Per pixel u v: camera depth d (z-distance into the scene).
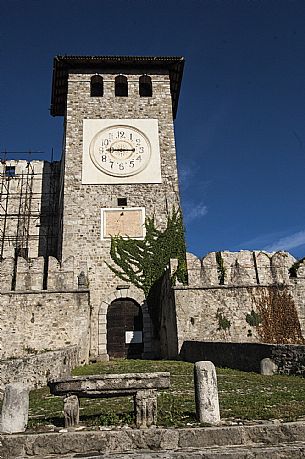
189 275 19.53
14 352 18.23
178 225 24.81
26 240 31.77
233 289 19.36
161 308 22.42
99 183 25.45
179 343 18.27
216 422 6.54
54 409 8.59
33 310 19.03
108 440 5.96
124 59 29.23
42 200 33.09
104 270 23.38
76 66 29.53
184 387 10.24
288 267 20.23
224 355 14.53
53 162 34.38
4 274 19.83
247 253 20.33
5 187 33.19
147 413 6.50
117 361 19.22
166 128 27.73
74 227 24.22
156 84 29.42
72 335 18.83
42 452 5.87
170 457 5.37
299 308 19.31
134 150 26.69
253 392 9.30
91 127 27.19
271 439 6.03
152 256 23.86
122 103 28.38
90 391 6.61
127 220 24.70
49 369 13.02
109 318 22.67
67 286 19.86
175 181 26.00
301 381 10.62
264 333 18.72
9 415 6.57
